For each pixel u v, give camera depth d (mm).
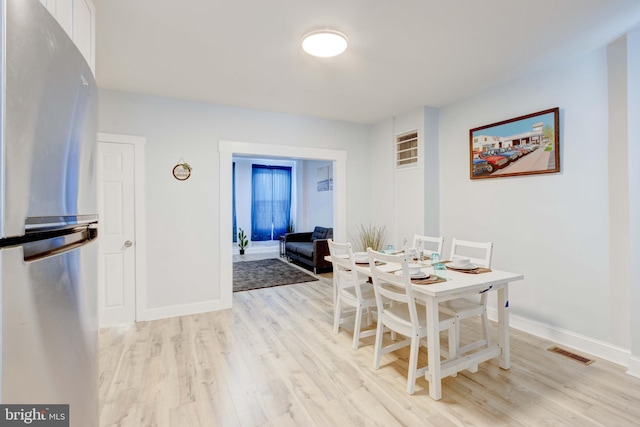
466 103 3588
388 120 4430
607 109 2424
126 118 3303
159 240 3449
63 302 903
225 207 3766
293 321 3316
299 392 2057
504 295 2305
